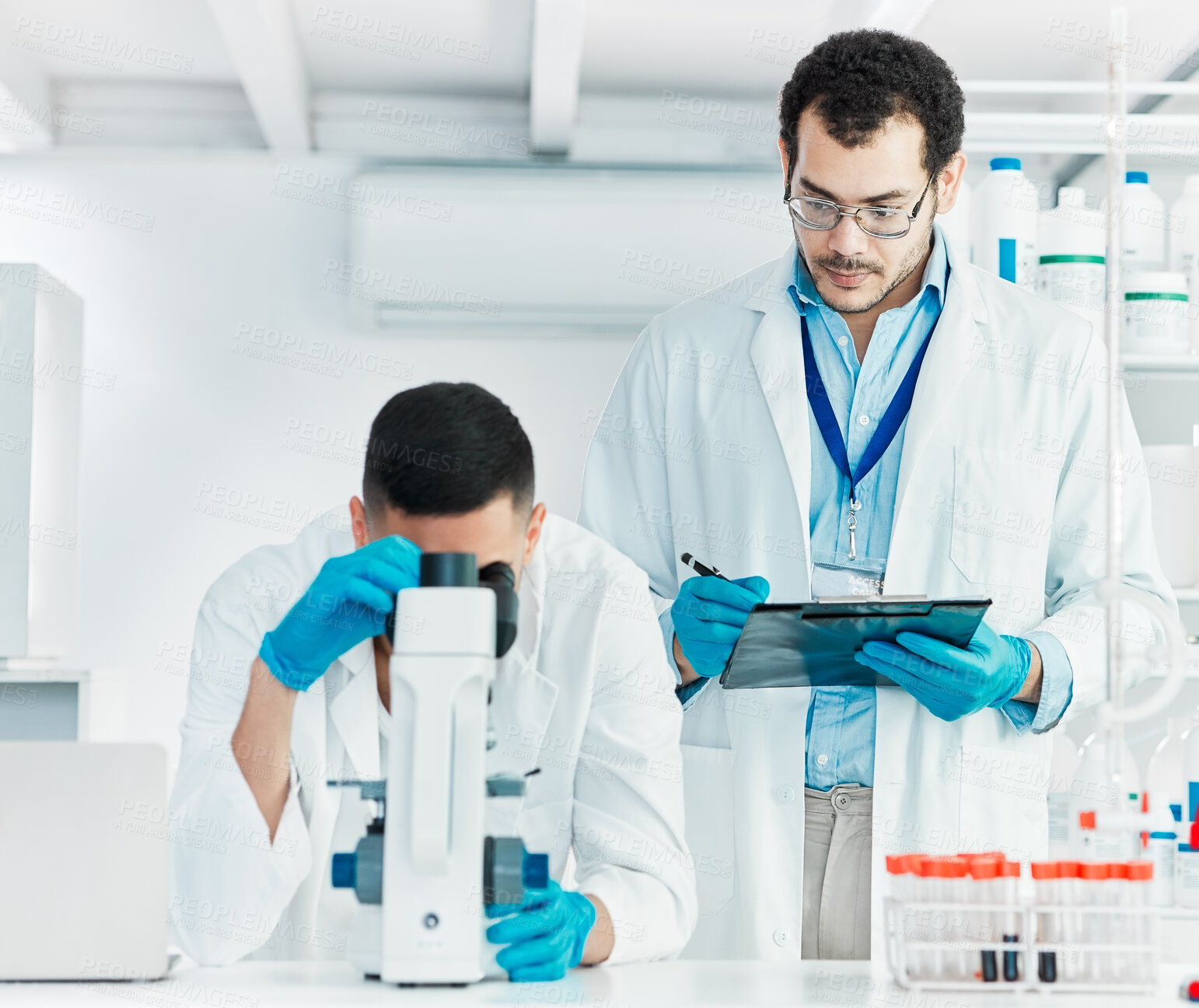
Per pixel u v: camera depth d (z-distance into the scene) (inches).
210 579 146.4
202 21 131.2
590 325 146.8
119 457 146.6
